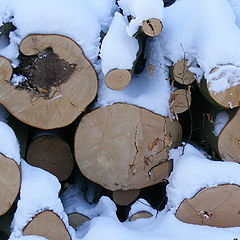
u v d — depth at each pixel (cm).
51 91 283
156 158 297
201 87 289
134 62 283
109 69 275
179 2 306
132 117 290
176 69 289
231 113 290
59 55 279
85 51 281
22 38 276
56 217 260
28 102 283
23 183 263
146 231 273
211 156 300
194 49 288
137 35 282
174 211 277
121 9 298
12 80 280
